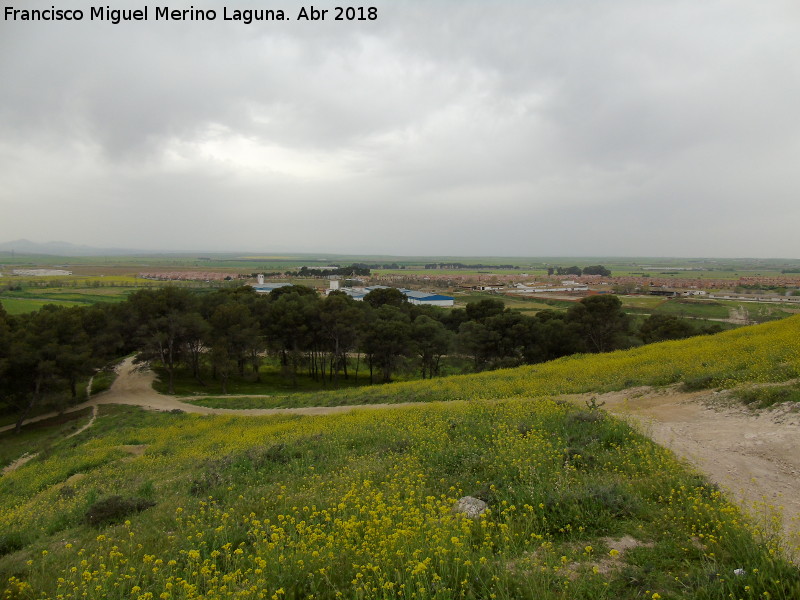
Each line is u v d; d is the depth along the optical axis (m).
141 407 36.12
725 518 5.96
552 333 46.03
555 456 9.61
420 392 27.39
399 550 5.38
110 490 13.60
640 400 16.55
